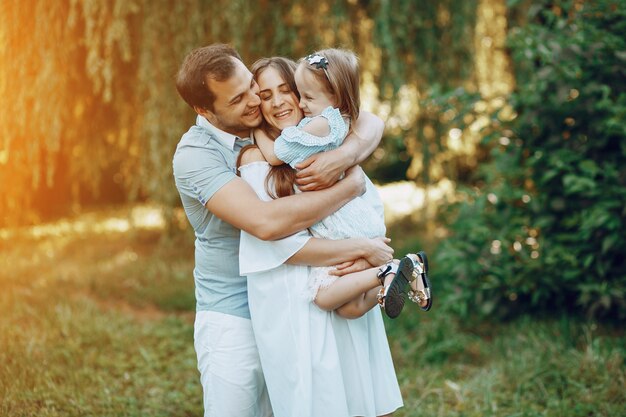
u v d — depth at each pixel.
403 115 7.23
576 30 4.62
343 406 2.43
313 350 2.43
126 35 5.80
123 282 6.04
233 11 6.01
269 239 2.38
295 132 2.41
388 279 2.40
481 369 4.27
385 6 6.36
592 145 4.66
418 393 3.97
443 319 4.96
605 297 4.43
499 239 4.82
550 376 3.96
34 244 7.47
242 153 2.55
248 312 2.60
